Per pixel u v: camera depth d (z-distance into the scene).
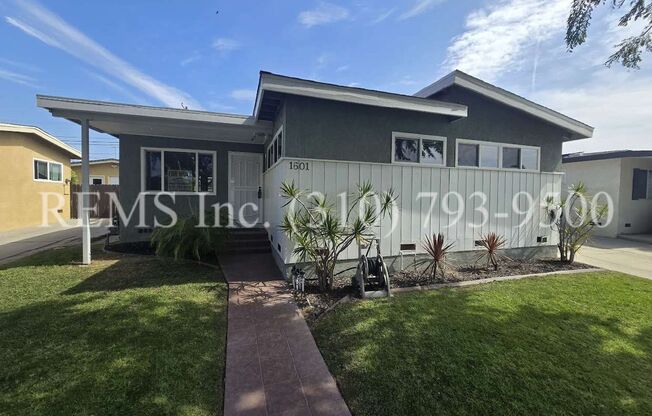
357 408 2.23
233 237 7.48
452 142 6.32
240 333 3.34
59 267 5.81
